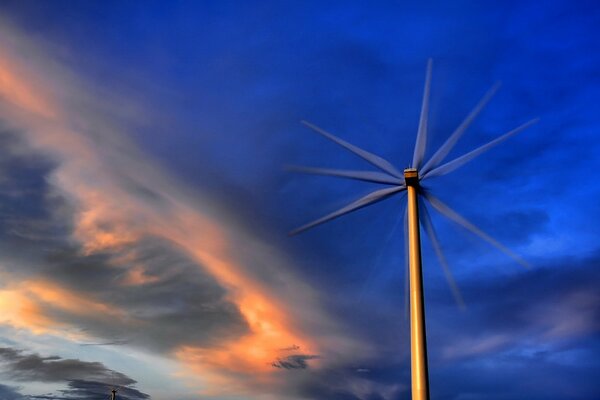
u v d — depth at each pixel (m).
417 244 37.53
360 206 40.53
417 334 35.00
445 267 39.62
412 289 36.44
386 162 40.44
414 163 40.41
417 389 33.72
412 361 34.50
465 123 39.91
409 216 38.47
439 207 39.94
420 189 40.09
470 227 39.47
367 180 40.44
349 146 40.50
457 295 38.97
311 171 40.12
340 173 40.16
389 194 40.16
